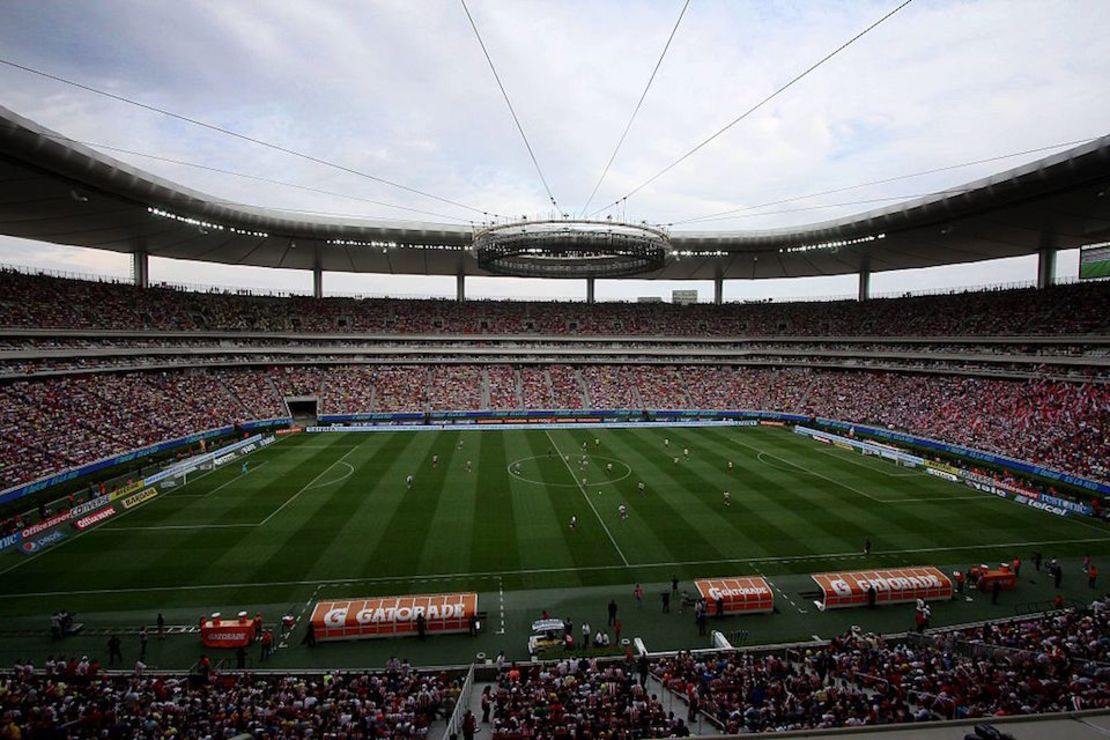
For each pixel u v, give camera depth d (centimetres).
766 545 3547
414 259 9038
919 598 2897
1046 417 5659
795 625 2705
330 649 2488
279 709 1777
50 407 5209
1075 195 5234
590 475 5066
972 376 7056
